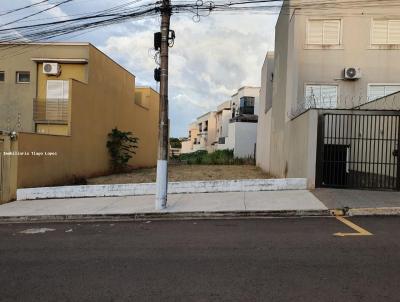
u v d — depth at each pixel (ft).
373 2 64.08
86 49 77.87
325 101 64.39
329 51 64.54
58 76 80.53
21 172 51.55
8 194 50.42
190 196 45.62
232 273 19.19
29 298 16.67
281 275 18.66
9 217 38.81
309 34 64.90
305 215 35.42
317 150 45.75
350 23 64.39
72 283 18.38
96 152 79.71
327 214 35.29
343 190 43.83
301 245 24.06
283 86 70.13
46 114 80.33
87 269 20.48
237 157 137.80
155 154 135.13
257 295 16.34
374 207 35.47
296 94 62.13
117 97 92.79
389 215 34.45
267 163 91.04
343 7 64.23
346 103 64.13
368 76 64.23
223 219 34.94
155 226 32.42
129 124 102.94
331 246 23.61
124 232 30.14
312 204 37.70
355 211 35.17
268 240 25.64
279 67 75.92
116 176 80.12
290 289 16.89
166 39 38.47
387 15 63.87
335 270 19.17
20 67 81.00
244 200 41.45
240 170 97.81
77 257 22.91
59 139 62.75
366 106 54.90
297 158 52.60
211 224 32.48
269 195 43.47
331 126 47.65
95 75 79.61
